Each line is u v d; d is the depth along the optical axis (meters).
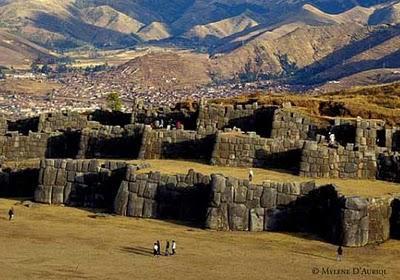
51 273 58.88
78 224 78.38
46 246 68.62
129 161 91.44
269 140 91.06
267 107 104.25
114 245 69.38
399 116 119.69
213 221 77.00
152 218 81.94
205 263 63.00
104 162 88.94
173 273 59.50
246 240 72.38
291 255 66.44
